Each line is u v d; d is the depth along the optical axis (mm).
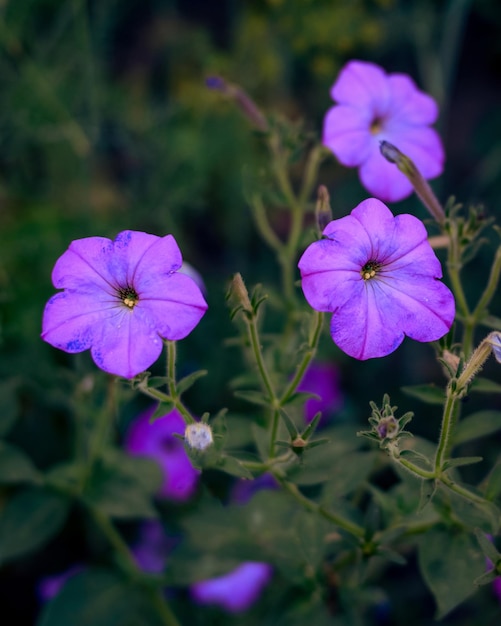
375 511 541
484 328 875
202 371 492
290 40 906
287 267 620
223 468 499
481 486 547
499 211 988
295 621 581
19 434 749
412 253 484
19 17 876
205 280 906
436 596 528
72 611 629
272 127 616
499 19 1042
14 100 850
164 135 917
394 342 477
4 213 855
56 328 477
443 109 931
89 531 757
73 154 911
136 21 1061
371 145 597
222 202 963
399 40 1015
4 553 626
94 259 483
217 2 1129
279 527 593
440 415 835
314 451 553
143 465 642
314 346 513
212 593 705
